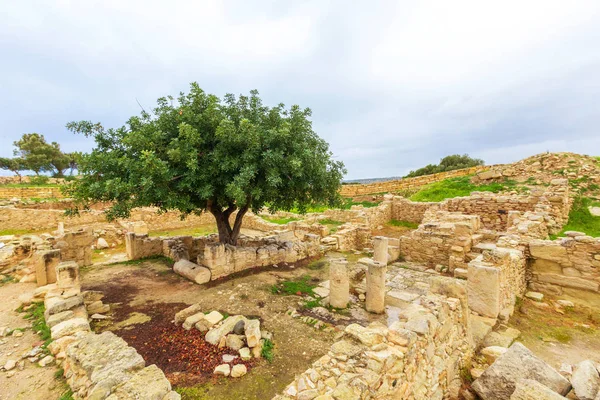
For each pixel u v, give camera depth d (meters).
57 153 46.91
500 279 6.74
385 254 11.34
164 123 9.13
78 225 19.03
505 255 6.99
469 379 4.92
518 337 6.33
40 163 43.44
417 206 21.22
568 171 19.16
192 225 22.23
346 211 21.77
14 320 6.49
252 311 7.33
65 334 5.34
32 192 26.08
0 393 4.20
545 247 8.71
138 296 8.18
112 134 9.34
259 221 21.56
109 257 13.41
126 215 8.17
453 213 15.91
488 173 23.22
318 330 6.50
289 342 5.99
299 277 10.16
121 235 16.33
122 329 6.34
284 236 15.23
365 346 3.64
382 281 7.70
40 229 17.89
